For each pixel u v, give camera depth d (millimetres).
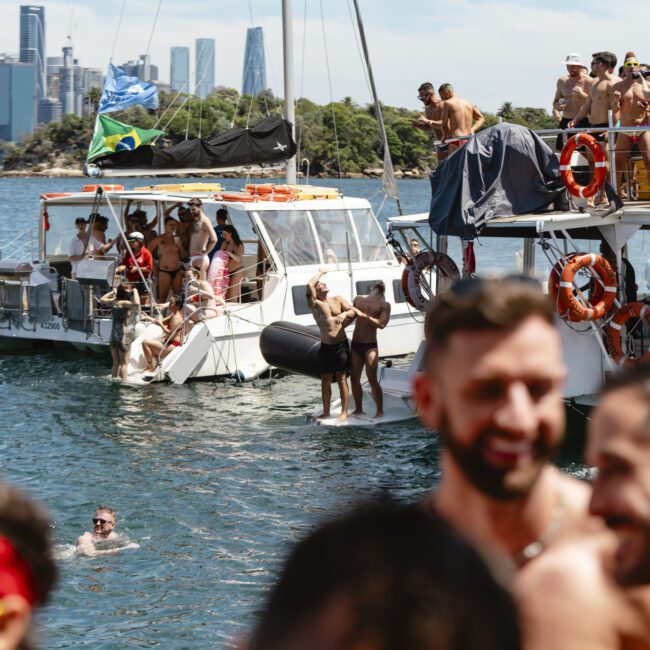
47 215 30016
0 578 2266
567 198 17609
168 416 20016
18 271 27016
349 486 15336
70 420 19531
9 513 2295
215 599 11133
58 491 15008
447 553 1378
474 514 2268
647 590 2000
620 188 18312
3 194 108938
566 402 17625
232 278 25594
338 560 1368
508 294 2119
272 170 29266
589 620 2008
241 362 24109
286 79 30578
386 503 1455
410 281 19141
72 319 26297
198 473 16031
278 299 24656
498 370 2094
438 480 15727
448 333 2143
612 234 17172
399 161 121875
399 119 121812
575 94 20734
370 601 1340
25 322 27109
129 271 25625
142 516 13883
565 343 16859
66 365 25219
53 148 177125
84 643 9992
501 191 17297
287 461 16766
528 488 2158
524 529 2322
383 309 19375
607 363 16844
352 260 26250
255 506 14383
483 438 2127
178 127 93500
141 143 25969
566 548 2141
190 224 26094
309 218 25719
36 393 21953
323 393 19594
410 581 1350
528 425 2105
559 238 17984
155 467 16344
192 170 26844
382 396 19859
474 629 1338
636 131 17109
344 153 119188
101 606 10953
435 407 2219
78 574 11828
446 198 17484
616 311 16984
